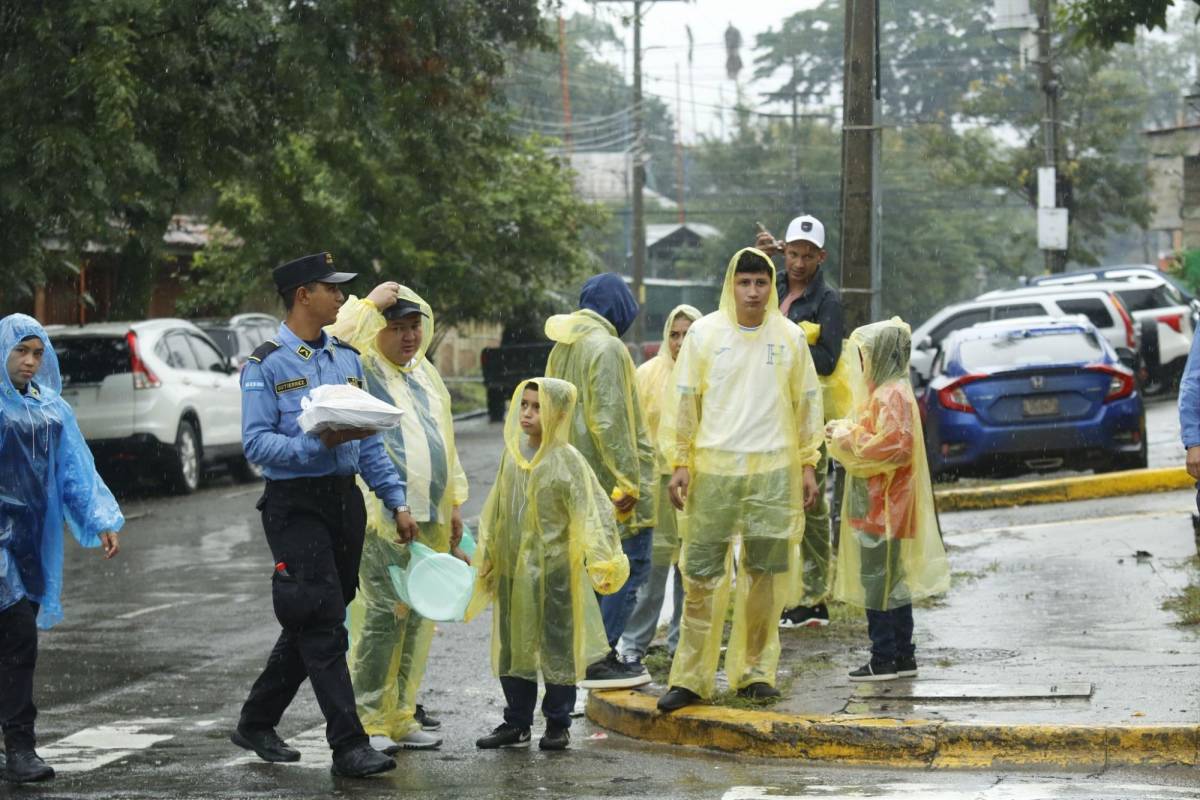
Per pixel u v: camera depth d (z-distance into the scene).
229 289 72.50
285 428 14.38
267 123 43.03
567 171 84.94
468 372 124.12
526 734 15.57
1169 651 17.48
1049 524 29.78
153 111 39.53
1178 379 57.00
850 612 20.66
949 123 116.19
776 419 16.06
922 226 135.00
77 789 13.70
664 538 18.53
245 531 34.78
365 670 15.26
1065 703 15.20
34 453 14.80
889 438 16.44
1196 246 86.69
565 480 15.09
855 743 14.55
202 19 39.50
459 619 14.88
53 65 36.62
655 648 19.56
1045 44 80.00
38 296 66.62
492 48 46.81
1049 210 80.00
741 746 15.02
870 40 23.72
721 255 138.88
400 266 68.12
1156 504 31.80
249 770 14.44
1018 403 34.00
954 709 15.19
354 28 41.38
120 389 41.78
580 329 17.25
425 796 13.20
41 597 14.98
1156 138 110.19
